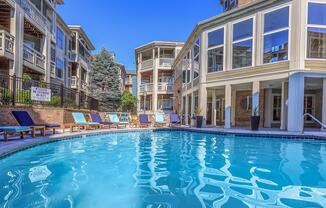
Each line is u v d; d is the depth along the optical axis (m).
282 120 13.57
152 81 30.83
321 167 5.46
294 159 6.36
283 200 3.43
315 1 11.72
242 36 13.94
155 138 11.02
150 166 5.48
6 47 12.44
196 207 3.14
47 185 3.97
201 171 5.06
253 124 12.55
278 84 14.45
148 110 30.66
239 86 15.58
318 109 15.56
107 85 29.33
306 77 11.84
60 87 13.66
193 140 10.29
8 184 3.99
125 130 13.25
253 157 6.61
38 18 16.36
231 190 3.84
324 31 11.80
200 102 16.03
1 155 5.31
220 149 7.95
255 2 13.03
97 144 8.76
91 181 4.26
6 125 9.22
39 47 17.61
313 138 9.78
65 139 9.09
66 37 24.48
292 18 11.88
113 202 3.29
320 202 3.36
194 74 18.33
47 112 11.38
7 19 13.73
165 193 3.68
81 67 28.75
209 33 15.68
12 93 10.20
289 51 11.98
